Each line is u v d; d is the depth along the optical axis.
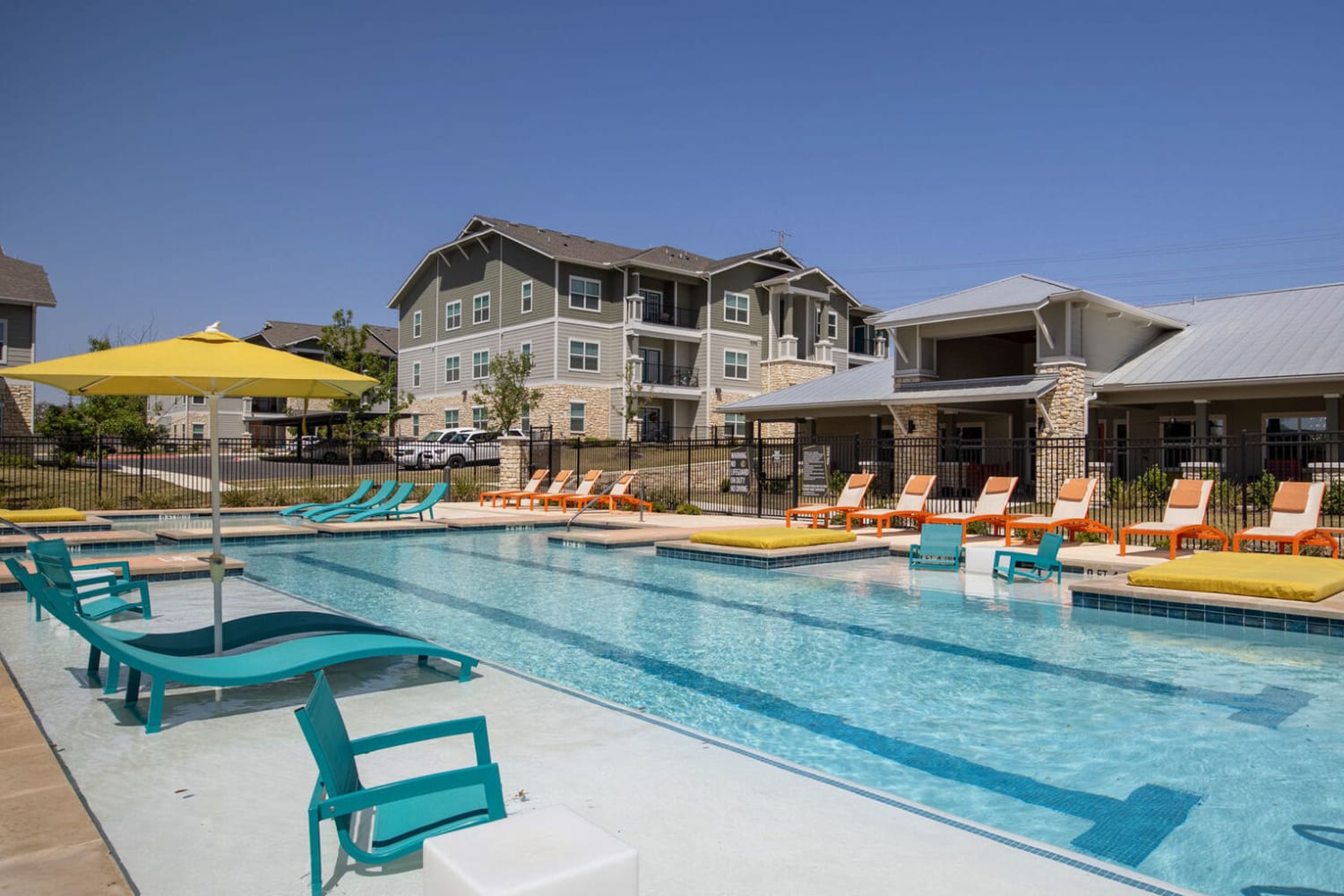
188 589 9.59
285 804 3.47
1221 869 3.26
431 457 33.47
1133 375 22.47
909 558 12.89
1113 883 2.74
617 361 38.66
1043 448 20.05
